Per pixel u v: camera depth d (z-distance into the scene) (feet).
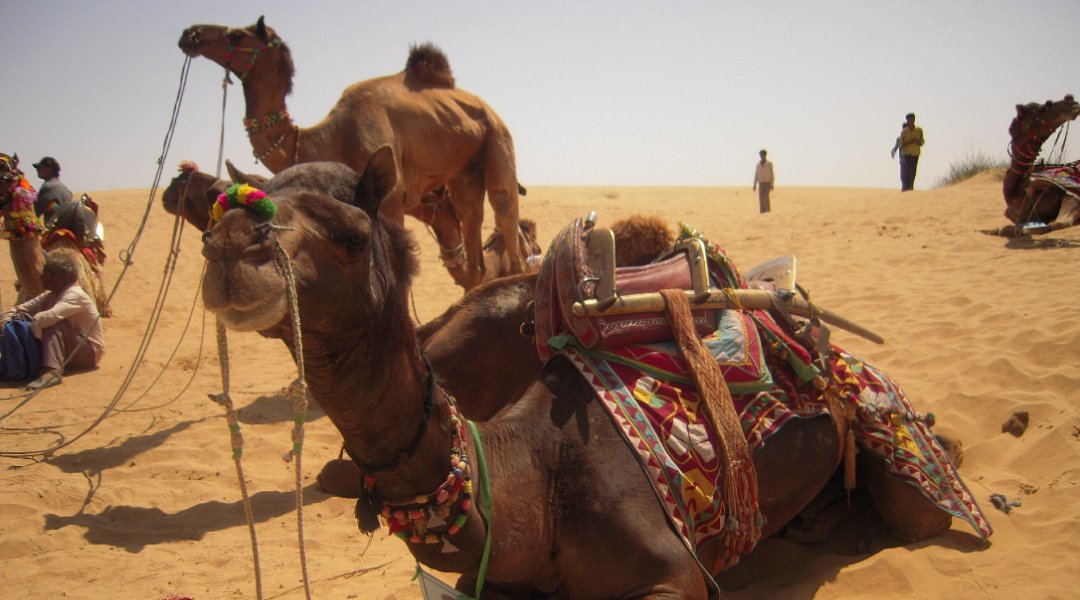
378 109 24.67
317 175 8.55
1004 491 15.16
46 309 29.94
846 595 12.21
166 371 30.09
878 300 30.81
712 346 11.56
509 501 9.61
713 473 10.57
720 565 10.98
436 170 26.50
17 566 15.28
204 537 16.61
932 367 22.75
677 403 10.82
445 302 41.09
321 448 21.67
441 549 9.30
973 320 25.95
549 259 12.00
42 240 34.35
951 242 39.34
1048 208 38.19
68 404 26.18
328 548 16.05
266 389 27.48
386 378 8.68
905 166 71.67
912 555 12.57
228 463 20.79
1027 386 19.65
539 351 12.23
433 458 9.10
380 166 8.66
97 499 18.39
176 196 22.15
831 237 46.75
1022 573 12.30
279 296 7.38
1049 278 29.86
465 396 13.92
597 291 11.22
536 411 10.60
